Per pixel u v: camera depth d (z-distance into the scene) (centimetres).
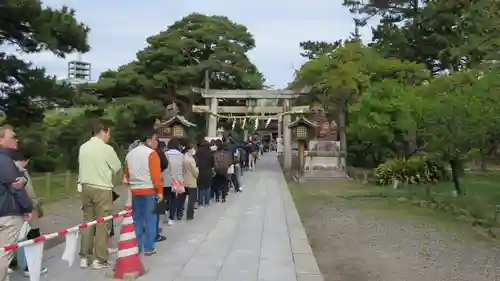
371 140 1875
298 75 2650
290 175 2439
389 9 3180
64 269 635
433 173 1905
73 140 2503
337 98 2350
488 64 1425
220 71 3459
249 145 2798
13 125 1902
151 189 718
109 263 665
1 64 1711
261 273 642
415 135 1523
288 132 2875
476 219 1102
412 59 2902
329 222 1127
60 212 1217
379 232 1002
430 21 2759
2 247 471
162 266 668
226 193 1419
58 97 1867
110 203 647
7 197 489
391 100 1664
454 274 683
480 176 2166
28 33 1758
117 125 2853
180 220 1079
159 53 3253
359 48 2431
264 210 1245
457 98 1225
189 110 3450
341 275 676
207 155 1312
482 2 2391
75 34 1780
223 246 807
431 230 1021
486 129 1149
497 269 709
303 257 732
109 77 3278
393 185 1834
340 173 2419
